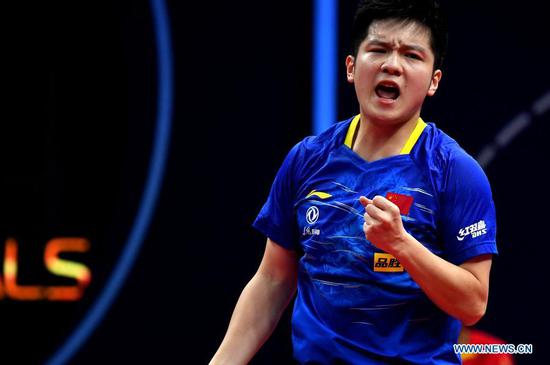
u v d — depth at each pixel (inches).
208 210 693.3
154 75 689.0
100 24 689.0
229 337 338.0
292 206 331.3
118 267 686.5
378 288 301.3
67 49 690.2
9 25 687.1
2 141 687.1
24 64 688.4
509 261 665.6
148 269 689.0
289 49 696.4
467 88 680.4
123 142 689.0
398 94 303.7
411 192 302.4
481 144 677.3
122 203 687.7
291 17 697.6
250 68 695.1
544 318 663.1
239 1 695.7
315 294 315.6
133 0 687.1
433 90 320.2
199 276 692.1
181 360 689.6
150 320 688.4
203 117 693.3
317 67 690.2
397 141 312.2
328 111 689.6
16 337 684.1
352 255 304.3
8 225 685.3
